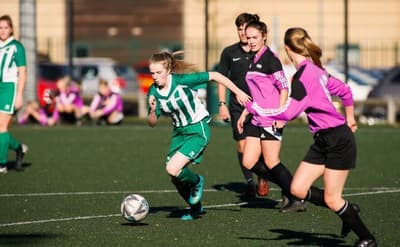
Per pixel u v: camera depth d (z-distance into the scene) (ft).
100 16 332.80
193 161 73.15
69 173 105.09
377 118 214.07
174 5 323.78
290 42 60.90
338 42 314.55
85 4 332.60
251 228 70.18
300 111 58.90
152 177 101.81
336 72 221.87
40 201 84.12
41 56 277.44
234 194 90.12
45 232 68.44
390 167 111.45
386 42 318.65
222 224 72.13
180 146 74.08
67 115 175.63
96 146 135.74
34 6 180.24
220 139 147.13
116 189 92.38
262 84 78.07
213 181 100.17
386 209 79.10
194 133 72.84
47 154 124.77
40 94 217.36
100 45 321.73
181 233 67.97
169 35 325.01
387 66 294.87
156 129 167.73
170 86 71.05
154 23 326.44
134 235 67.10
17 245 63.31
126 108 227.20
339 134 59.47
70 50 190.60
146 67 274.36
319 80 59.67
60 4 304.09
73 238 65.92
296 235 67.15
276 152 76.95
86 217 75.31
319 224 71.77
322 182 98.58
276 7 311.06
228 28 305.73
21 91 102.53
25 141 142.20
